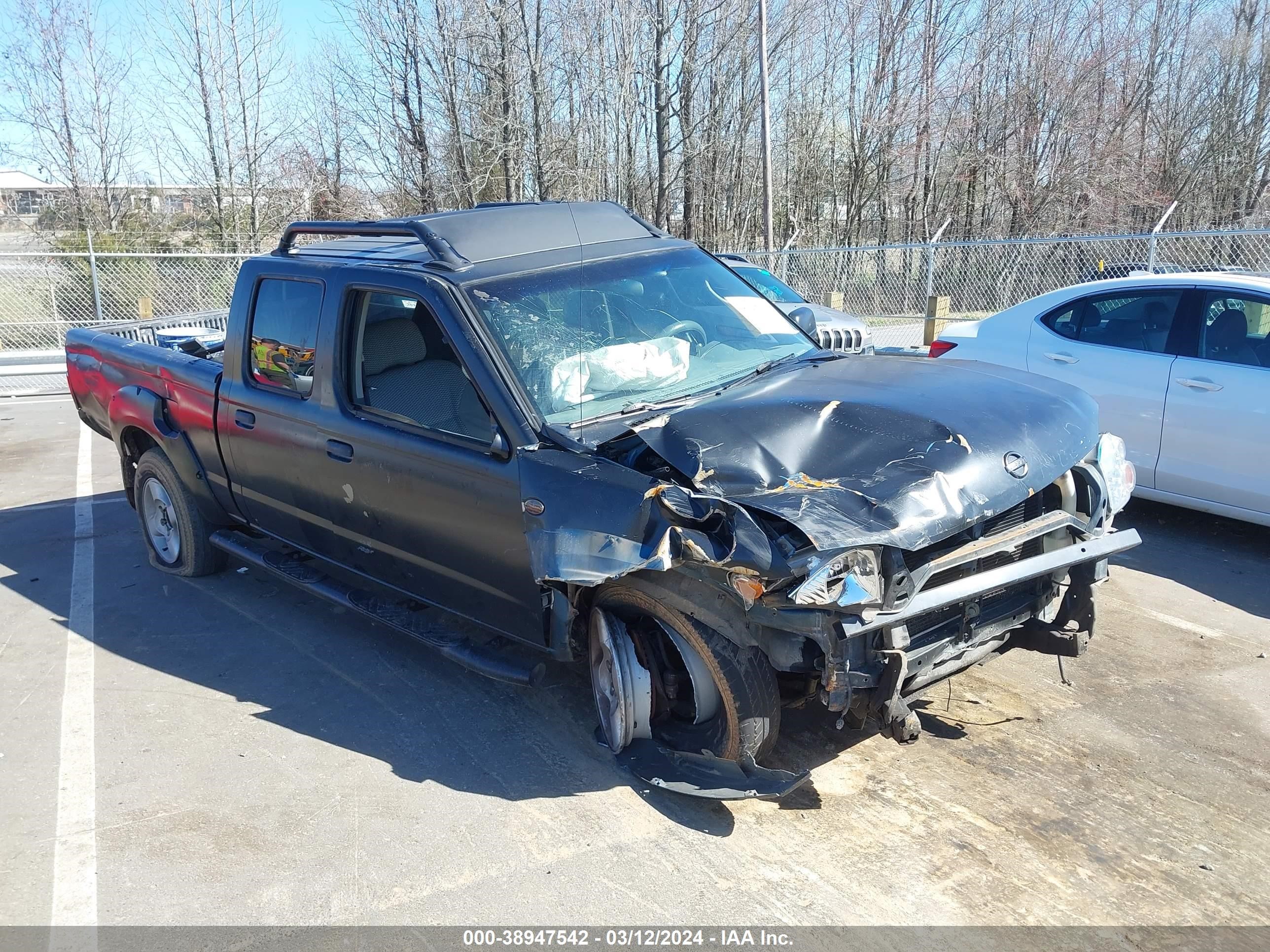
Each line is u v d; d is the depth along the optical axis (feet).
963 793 11.13
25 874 10.36
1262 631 15.15
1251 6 97.09
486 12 75.97
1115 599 16.62
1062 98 96.99
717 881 9.78
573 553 10.13
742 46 94.63
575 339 12.41
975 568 10.51
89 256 53.67
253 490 16.17
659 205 88.84
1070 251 46.32
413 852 10.43
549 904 9.53
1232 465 17.95
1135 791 11.07
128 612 17.63
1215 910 9.13
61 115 93.81
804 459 10.10
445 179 83.35
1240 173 100.07
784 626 9.52
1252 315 18.08
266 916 9.53
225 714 13.70
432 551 12.73
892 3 100.63
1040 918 9.09
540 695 13.92
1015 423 10.81
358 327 13.57
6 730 13.50
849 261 53.42
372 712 13.61
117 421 19.26
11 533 22.70
